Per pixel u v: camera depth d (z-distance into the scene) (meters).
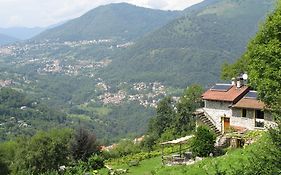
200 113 54.47
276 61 37.44
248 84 49.16
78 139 54.12
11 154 65.62
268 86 36.47
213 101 53.09
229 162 27.16
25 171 50.81
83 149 53.78
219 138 44.44
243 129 49.06
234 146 42.72
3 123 184.25
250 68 43.62
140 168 43.38
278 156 12.13
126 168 44.50
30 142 54.94
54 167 51.34
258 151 14.04
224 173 13.79
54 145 52.12
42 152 51.69
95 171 44.69
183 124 91.56
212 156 38.41
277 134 12.67
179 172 30.78
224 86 55.38
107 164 50.25
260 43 41.91
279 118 13.01
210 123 53.03
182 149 49.50
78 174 44.88
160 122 101.12
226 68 67.25
